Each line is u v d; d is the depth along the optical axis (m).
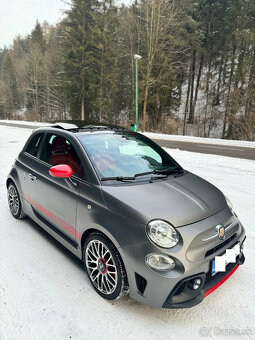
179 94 32.06
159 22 25.70
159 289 1.87
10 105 62.25
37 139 3.44
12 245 3.10
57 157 2.89
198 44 29.94
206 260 1.99
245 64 26.69
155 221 1.97
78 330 1.95
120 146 2.90
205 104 34.09
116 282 2.12
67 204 2.59
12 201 3.85
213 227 2.10
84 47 31.47
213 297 2.36
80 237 2.46
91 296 2.31
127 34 30.16
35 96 50.56
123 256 2.00
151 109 31.64
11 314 2.09
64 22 32.31
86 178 2.44
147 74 26.39
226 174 6.76
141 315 2.12
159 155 3.09
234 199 4.82
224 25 30.41
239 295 2.38
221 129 32.78
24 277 2.54
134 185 2.40
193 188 2.54
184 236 1.95
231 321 2.08
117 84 35.28
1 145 11.86
